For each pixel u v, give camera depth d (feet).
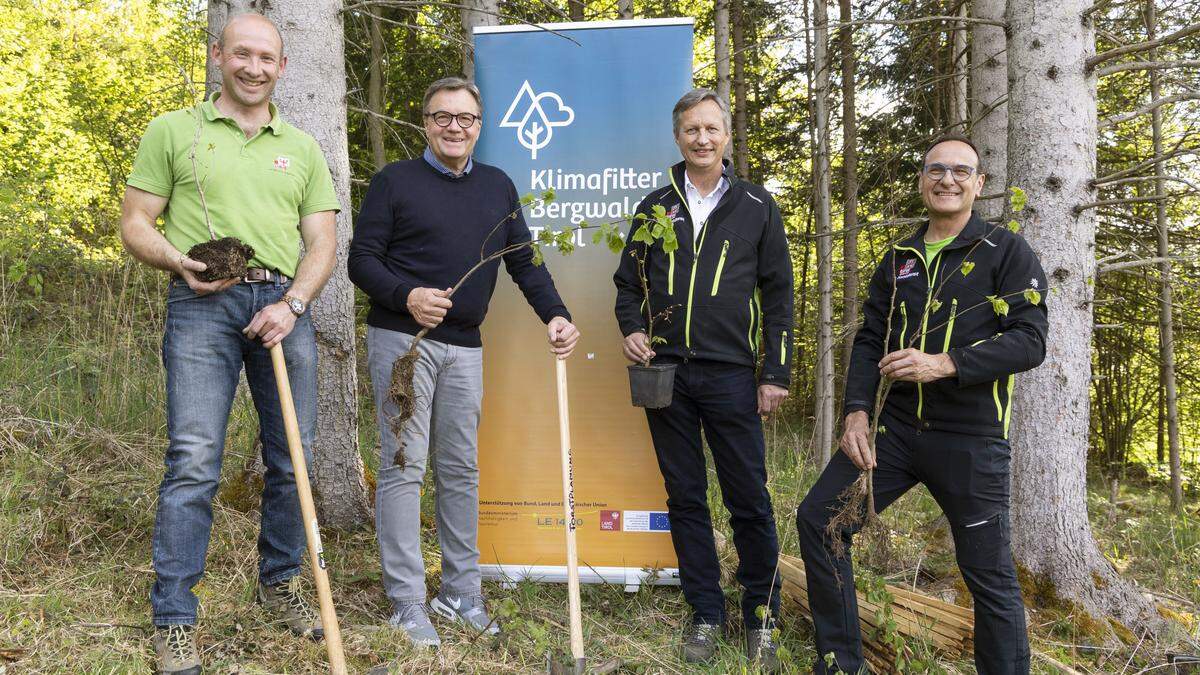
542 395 11.57
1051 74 11.06
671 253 9.78
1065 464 11.11
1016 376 11.41
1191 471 29.01
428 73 28.55
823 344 20.99
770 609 9.72
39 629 8.21
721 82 21.25
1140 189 21.75
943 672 8.76
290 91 11.57
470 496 10.00
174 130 7.99
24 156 29.09
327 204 8.86
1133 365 31.45
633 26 11.34
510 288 11.57
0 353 14.17
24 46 33.37
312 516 7.83
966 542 8.02
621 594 11.39
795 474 17.19
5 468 10.98
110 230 17.17
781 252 9.86
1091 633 10.55
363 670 8.49
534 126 11.51
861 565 10.95
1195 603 12.33
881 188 23.30
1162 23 20.44
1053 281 11.09
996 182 15.55
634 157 11.37
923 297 8.34
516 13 21.86
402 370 8.81
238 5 11.54
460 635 9.59
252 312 8.26
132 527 10.45
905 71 19.85
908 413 8.31
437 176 9.52
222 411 8.23
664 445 10.02
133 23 34.42
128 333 14.43
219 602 9.32
